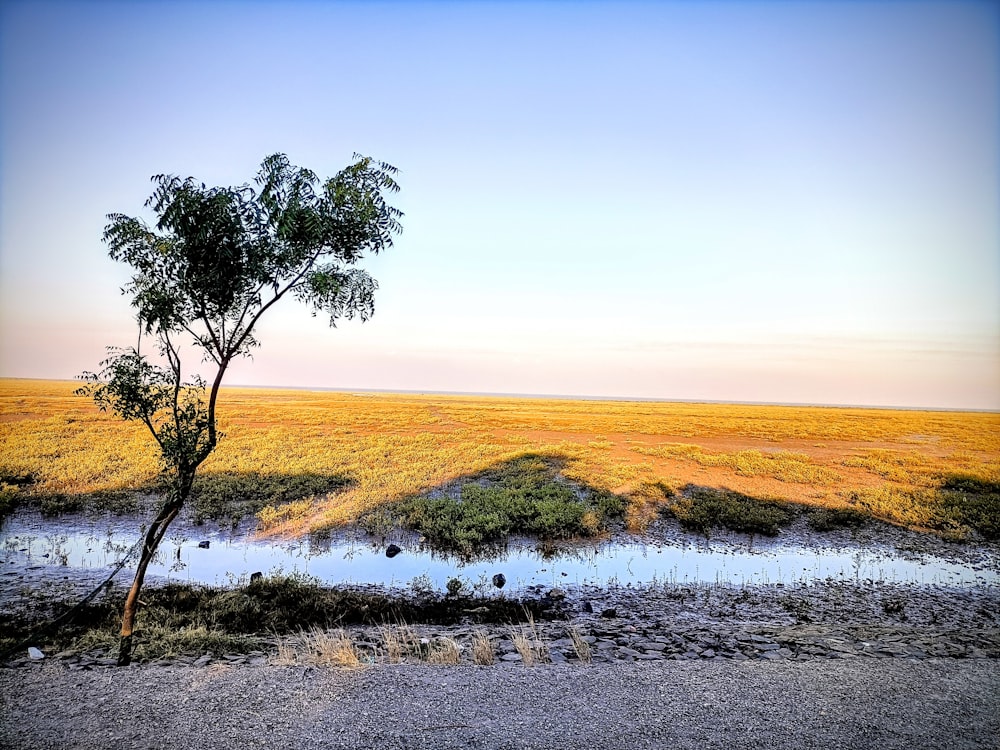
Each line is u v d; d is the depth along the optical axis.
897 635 10.03
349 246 8.48
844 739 5.56
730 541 19.23
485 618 11.73
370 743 5.30
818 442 40.06
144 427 35.12
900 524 21.17
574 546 18.11
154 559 15.74
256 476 24.38
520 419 50.94
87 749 5.16
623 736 5.51
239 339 8.53
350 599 12.24
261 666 7.40
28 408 45.06
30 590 12.17
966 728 5.86
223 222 7.78
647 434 42.19
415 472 26.08
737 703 6.34
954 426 52.19
